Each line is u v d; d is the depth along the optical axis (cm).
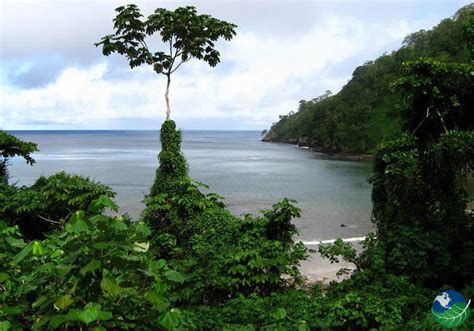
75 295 267
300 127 12581
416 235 779
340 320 555
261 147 12169
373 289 645
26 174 4541
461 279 746
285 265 793
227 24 1308
